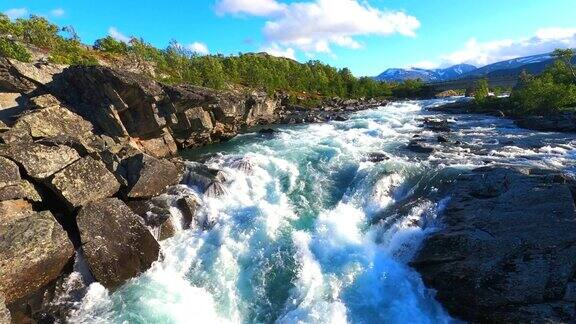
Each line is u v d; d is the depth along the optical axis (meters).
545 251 14.72
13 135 23.78
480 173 21.44
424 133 42.81
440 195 21.31
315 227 21.14
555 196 16.97
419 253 17.53
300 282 17.69
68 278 17.67
